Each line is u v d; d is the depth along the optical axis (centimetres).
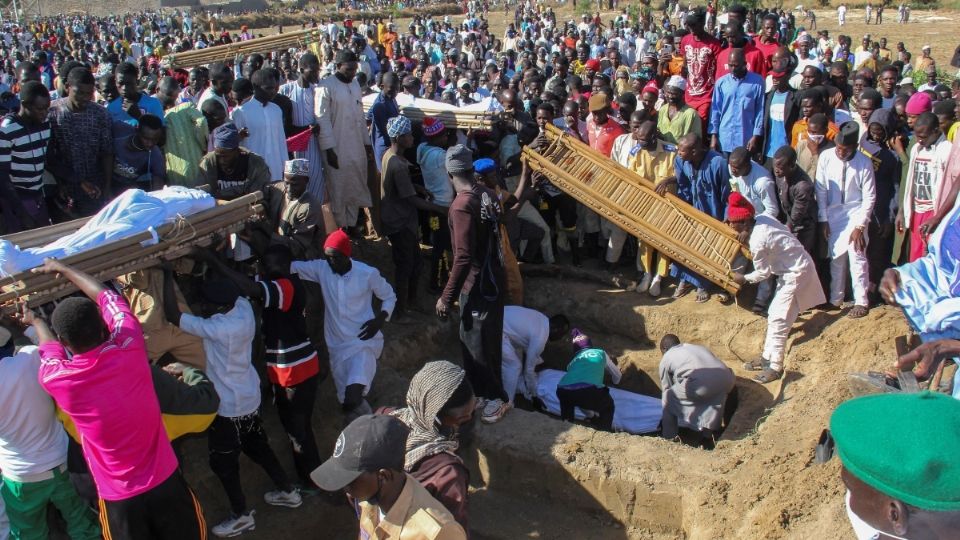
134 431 427
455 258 612
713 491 547
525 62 1669
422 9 6069
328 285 631
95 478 441
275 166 775
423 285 873
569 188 802
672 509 562
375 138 899
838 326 728
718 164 786
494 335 642
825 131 765
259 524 585
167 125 722
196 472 602
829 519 466
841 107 949
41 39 3491
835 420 209
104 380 414
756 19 2811
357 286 632
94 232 512
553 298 881
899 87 1084
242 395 554
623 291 870
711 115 910
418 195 829
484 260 627
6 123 652
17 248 488
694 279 830
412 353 775
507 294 793
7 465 475
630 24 3459
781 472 532
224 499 605
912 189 741
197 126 721
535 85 1123
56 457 485
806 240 744
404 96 966
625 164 854
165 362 571
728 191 795
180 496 455
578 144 839
